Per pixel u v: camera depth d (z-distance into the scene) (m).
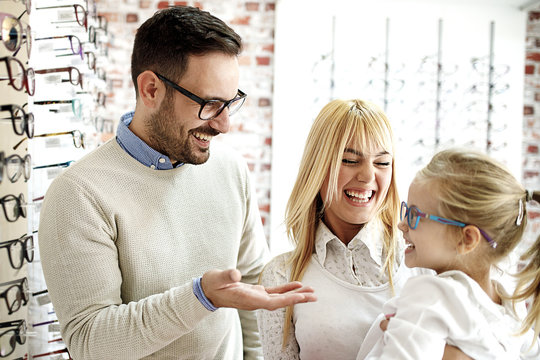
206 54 1.04
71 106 1.28
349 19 2.96
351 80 2.94
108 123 2.13
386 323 0.97
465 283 0.93
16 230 1.12
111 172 1.12
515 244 0.99
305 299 0.90
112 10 2.90
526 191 1.00
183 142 1.11
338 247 1.20
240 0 2.96
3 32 0.92
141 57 1.11
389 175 1.17
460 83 3.00
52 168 1.25
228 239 1.27
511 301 1.04
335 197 1.15
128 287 1.12
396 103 2.95
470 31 3.01
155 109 1.11
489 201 0.94
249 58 2.97
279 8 2.93
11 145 1.06
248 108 2.98
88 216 1.05
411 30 2.99
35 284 1.22
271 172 2.97
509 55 3.02
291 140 2.96
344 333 1.11
